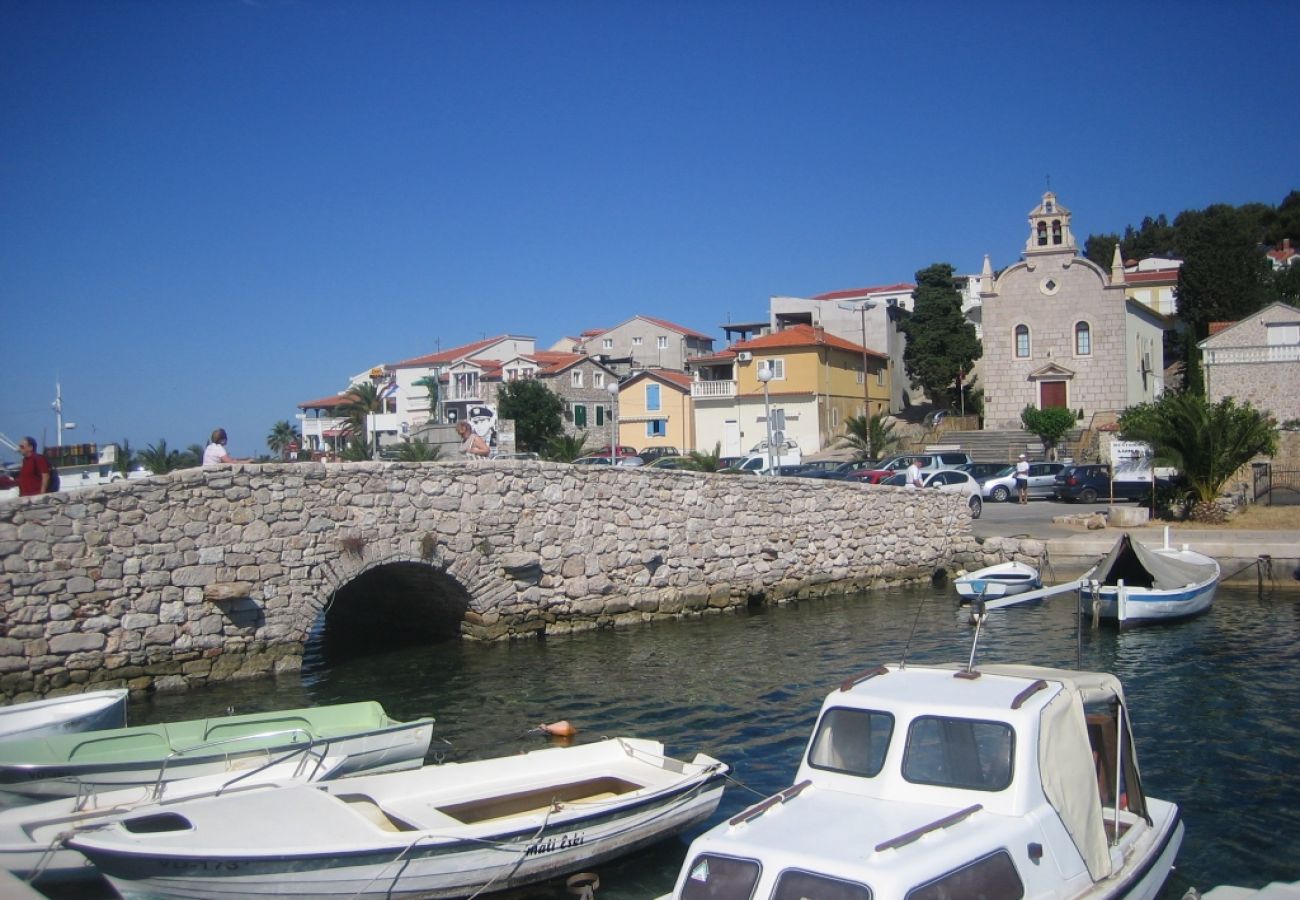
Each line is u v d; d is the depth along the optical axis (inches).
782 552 1163.3
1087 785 342.6
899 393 3277.6
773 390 2679.6
